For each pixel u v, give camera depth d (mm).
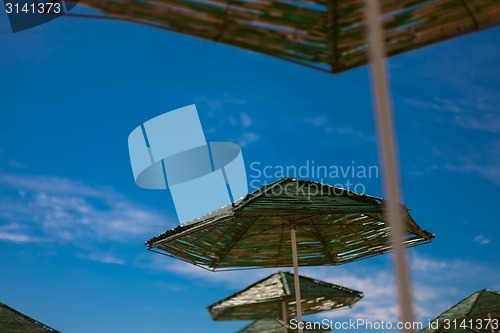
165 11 2324
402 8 2482
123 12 2277
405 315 1586
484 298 10828
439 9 2469
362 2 2430
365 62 2662
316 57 2643
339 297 9398
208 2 2334
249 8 2402
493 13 2461
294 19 2492
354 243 7922
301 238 7906
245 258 8164
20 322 7465
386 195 1660
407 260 1613
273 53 2590
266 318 11406
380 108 1720
